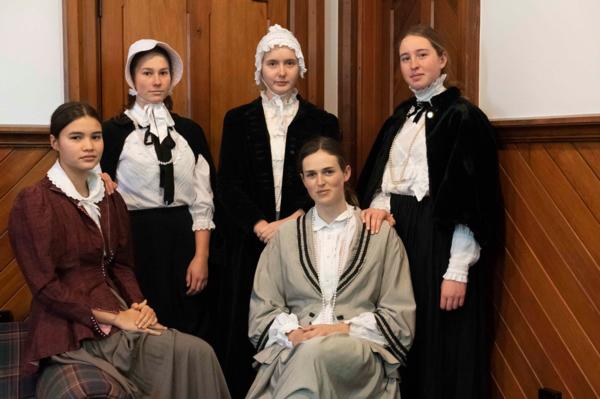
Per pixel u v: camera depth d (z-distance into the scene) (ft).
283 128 8.63
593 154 7.07
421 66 7.82
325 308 7.53
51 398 6.12
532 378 7.86
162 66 8.18
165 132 8.23
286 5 10.54
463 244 7.59
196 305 8.59
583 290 7.23
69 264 6.83
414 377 8.00
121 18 9.36
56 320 6.68
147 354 6.88
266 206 8.53
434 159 7.70
